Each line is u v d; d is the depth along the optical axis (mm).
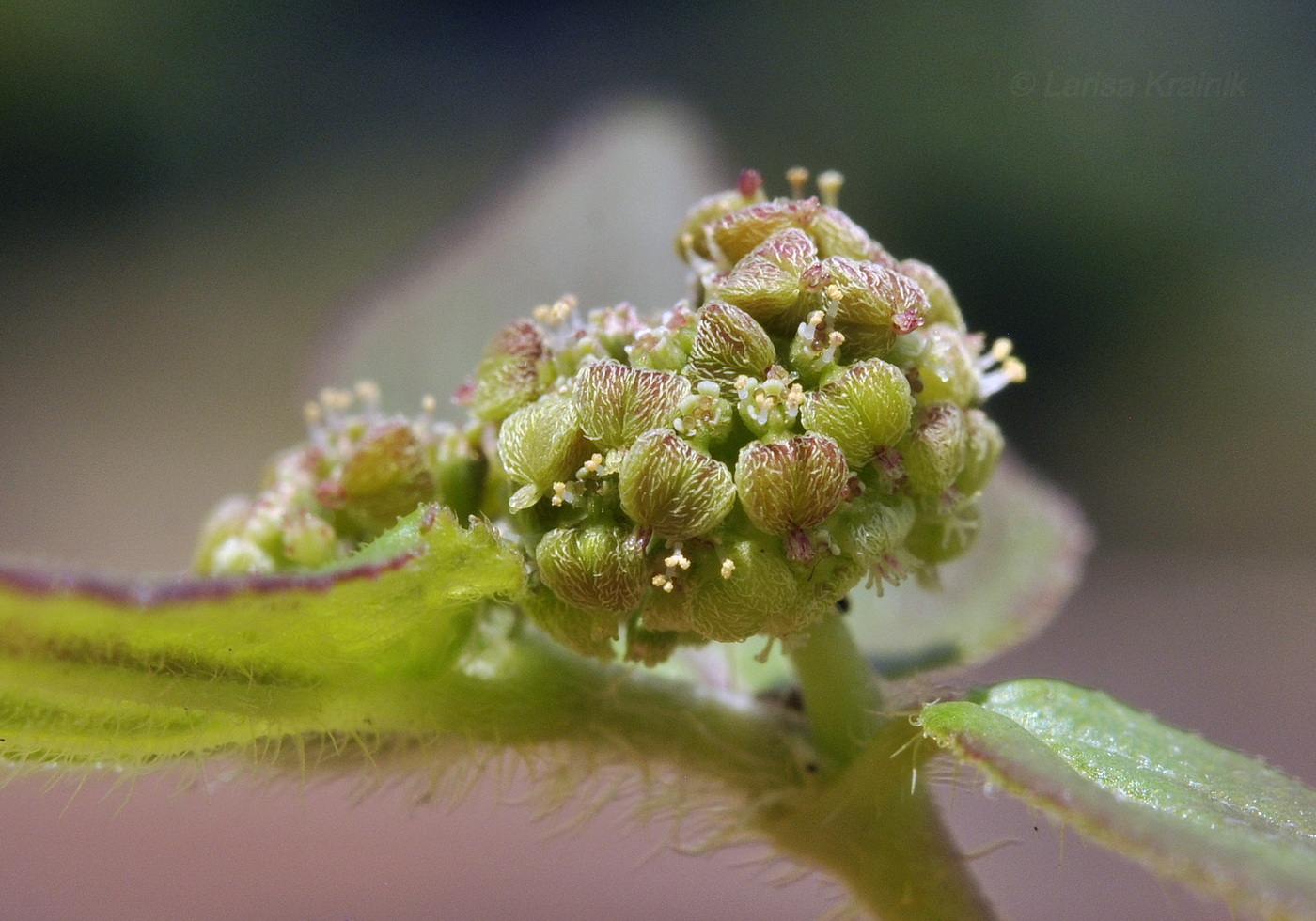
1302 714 122
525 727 50
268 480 54
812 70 158
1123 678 129
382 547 46
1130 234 156
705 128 66
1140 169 154
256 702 46
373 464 50
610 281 62
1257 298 155
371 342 62
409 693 48
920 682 49
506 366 48
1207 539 148
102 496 149
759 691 52
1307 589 140
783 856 51
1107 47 150
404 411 61
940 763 49
